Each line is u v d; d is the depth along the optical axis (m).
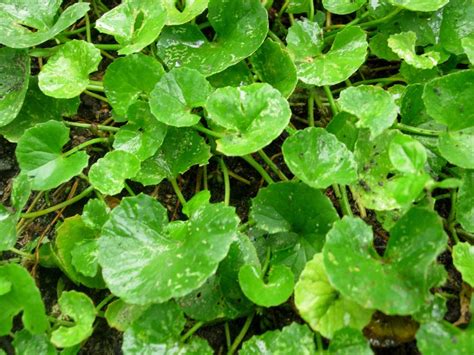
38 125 0.21
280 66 0.22
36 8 0.24
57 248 0.21
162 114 0.21
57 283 0.22
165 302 0.18
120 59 0.22
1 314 0.18
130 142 0.22
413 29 0.24
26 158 0.21
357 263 0.17
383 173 0.20
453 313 0.20
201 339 0.18
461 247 0.19
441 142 0.20
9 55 0.24
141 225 0.19
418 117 0.22
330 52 0.23
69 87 0.22
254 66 0.23
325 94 0.24
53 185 0.20
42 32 0.23
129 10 0.23
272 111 0.20
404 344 0.19
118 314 0.19
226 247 0.17
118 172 0.21
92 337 0.20
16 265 0.18
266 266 0.19
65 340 0.18
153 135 0.22
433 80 0.20
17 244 0.23
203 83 0.21
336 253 0.17
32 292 0.18
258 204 0.20
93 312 0.19
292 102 0.25
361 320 0.17
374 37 0.25
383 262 0.17
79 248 0.20
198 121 0.20
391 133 0.20
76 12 0.23
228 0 0.23
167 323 0.18
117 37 0.23
